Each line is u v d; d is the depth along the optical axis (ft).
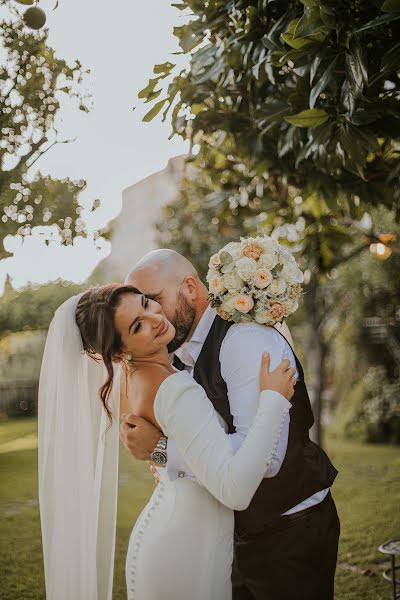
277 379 5.93
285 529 6.22
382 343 37.11
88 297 6.67
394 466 28.25
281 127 9.50
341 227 15.31
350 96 7.14
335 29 7.13
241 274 6.29
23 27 10.19
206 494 6.35
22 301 52.49
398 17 6.55
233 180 14.61
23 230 11.48
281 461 6.17
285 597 6.19
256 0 9.04
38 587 14.17
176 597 6.27
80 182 11.89
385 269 32.65
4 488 24.82
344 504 21.54
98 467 6.94
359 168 7.85
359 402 36.45
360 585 13.91
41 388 7.13
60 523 6.93
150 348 6.33
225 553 6.38
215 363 6.37
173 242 24.89
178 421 5.89
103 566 6.95
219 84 10.37
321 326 31.48
